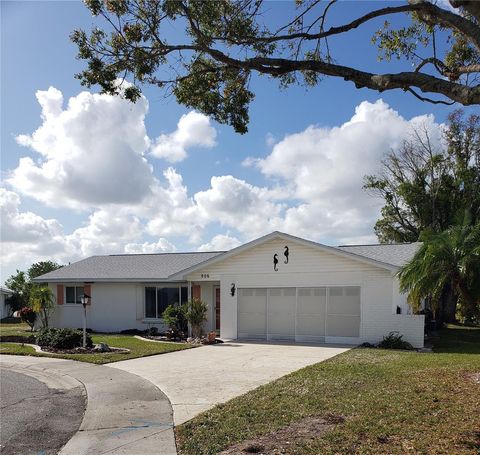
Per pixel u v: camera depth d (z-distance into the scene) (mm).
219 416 7570
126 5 7789
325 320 18344
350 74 7289
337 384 9602
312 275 18578
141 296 23719
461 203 34406
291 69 7648
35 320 25453
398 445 5988
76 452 6246
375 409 7609
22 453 6266
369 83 7164
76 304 24984
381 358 13320
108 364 13164
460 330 24578
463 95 6148
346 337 17906
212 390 9680
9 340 19391
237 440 6387
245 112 9445
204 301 21641
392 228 38656
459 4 6066
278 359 13828
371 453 5734
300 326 18781
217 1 7906
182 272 20719
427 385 9281
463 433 6355
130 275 23578
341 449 5875
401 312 18984
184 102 9188
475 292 11922
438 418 7059
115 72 8141
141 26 7988
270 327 19328
